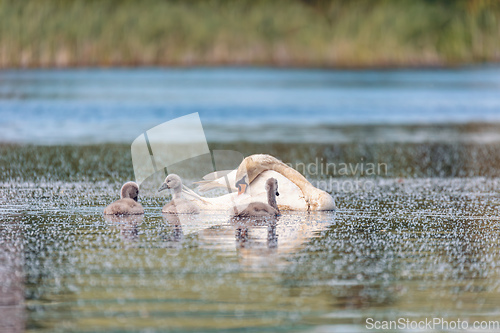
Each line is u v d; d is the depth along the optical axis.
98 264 31.00
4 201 45.56
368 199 48.25
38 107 106.94
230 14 172.88
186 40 166.00
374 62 172.12
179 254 32.69
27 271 29.95
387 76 158.88
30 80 137.38
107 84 134.38
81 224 38.91
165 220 40.19
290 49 171.62
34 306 26.02
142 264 31.02
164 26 164.25
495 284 28.95
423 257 32.75
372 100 123.50
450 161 68.50
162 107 109.38
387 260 32.19
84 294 27.19
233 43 169.12
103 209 43.31
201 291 27.55
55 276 29.30
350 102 120.44
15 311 25.55
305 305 26.27
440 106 118.56
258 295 27.22
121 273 29.72
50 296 27.00
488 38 178.75
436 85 143.62
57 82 135.38
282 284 28.52
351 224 39.75
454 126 98.12
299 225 39.34
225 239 35.69
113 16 160.75
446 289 28.28
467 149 76.56
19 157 66.12
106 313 25.38
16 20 152.62
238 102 116.44
